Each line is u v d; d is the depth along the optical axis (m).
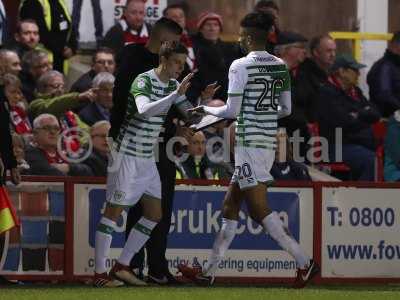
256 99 26.88
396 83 40.47
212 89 28.33
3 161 28.17
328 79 37.66
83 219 29.22
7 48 36.19
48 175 29.84
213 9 42.47
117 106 27.89
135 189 27.67
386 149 36.06
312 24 44.00
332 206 30.41
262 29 26.97
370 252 30.62
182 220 29.61
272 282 29.98
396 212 30.77
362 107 37.47
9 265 28.78
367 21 44.31
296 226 30.23
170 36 27.77
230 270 29.81
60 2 38.16
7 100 28.42
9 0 40.47
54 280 29.08
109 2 40.19
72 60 39.59
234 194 27.62
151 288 27.36
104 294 25.42
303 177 32.75
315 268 27.42
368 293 26.72
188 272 28.22
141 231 28.03
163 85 27.36
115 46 38.88
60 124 33.03
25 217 28.84
